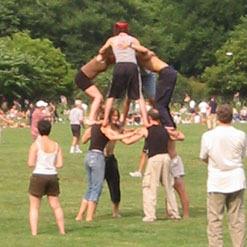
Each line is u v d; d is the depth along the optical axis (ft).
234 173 60.44
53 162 72.13
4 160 145.89
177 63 518.78
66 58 462.60
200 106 313.94
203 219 81.15
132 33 470.39
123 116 80.23
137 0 489.26
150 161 80.07
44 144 71.67
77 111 161.48
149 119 79.61
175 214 81.10
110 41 74.95
